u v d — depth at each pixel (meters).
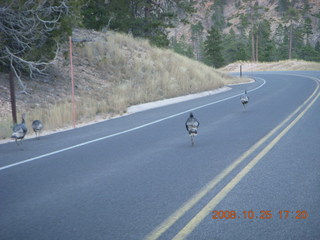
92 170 6.47
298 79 36.22
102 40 27.08
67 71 20.83
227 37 108.38
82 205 4.65
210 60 84.94
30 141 10.21
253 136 9.15
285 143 8.13
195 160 6.92
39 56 16.75
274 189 4.98
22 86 15.91
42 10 15.90
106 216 4.23
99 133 10.95
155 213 4.27
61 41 17.86
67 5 17.30
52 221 4.14
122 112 16.50
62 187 5.49
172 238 3.58
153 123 12.59
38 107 15.30
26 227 3.99
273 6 172.25
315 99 17.56
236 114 13.78
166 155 7.48
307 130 9.62
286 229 3.69
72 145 9.12
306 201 4.47
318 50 106.12
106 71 23.23
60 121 13.20
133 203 4.65
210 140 8.91
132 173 6.16
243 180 5.48
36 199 4.96
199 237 3.58
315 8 159.88
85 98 17.92
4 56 15.84
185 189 5.16
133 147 8.51
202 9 197.62
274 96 20.50
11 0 14.08
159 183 5.50
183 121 12.76
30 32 15.43
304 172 5.77
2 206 4.73
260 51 92.56
